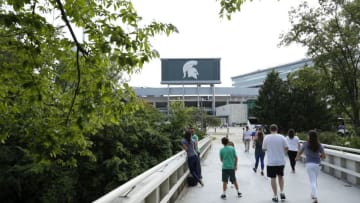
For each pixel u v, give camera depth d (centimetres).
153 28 565
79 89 571
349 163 1237
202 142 1980
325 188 1098
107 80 577
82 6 540
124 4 590
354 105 2303
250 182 1224
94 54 525
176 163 948
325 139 2309
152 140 1661
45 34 543
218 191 1054
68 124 638
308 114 4088
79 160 1428
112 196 409
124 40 498
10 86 586
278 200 920
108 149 1493
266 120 4344
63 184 1388
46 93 612
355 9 2128
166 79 8950
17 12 489
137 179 523
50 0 537
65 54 586
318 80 2375
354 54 2242
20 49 512
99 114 647
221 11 653
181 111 2083
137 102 637
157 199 664
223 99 12494
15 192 1438
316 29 2275
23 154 1350
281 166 919
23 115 677
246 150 2750
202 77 8919
